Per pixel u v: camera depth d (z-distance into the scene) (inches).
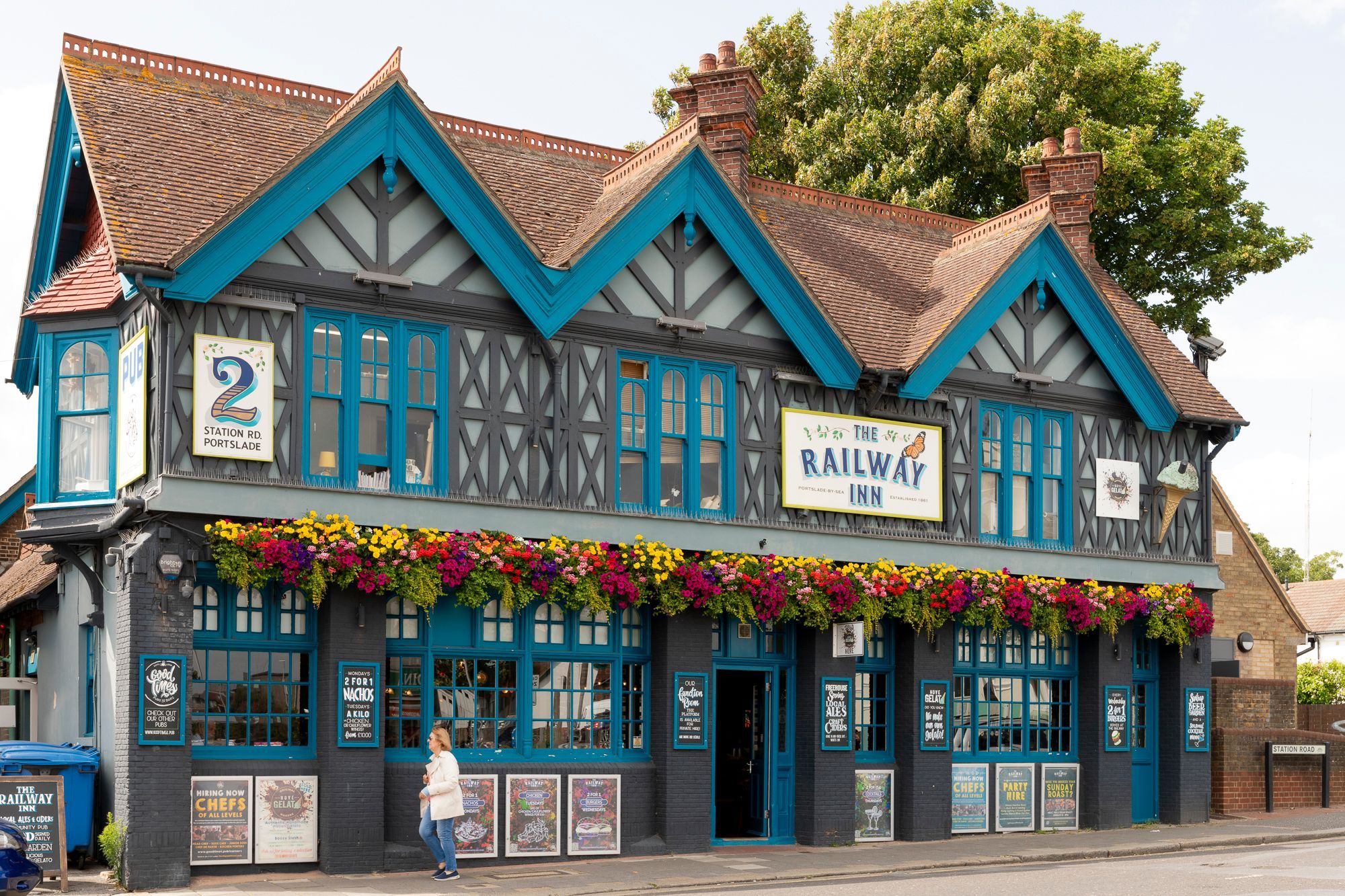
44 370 664.4
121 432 634.8
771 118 1342.3
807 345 750.5
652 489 711.7
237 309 617.9
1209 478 910.4
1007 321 831.1
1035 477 836.0
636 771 701.9
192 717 613.9
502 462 673.0
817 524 756.6
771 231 745.0
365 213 650.2
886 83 1302.9
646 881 608.1
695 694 713.0
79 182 700.0
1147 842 765.9
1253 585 1145.4
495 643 681.0
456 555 634.8
